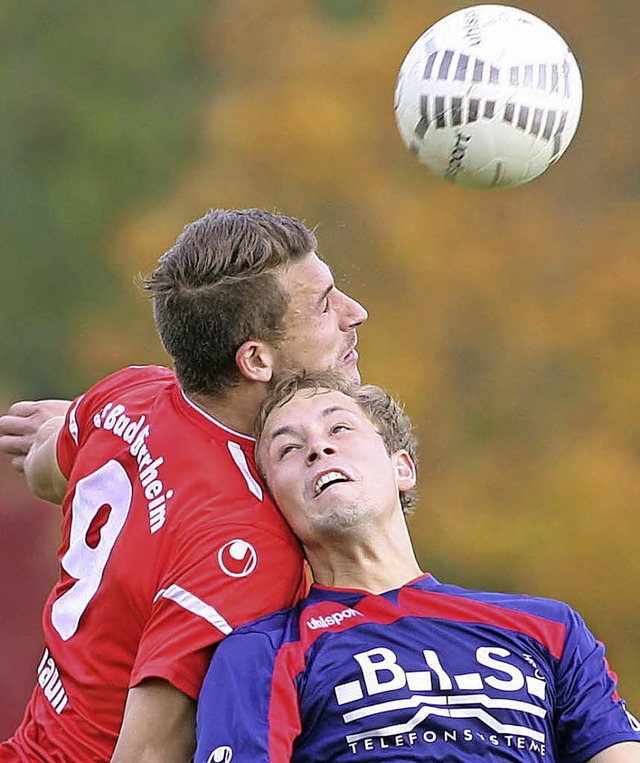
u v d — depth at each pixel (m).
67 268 70.62
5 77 75.06
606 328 62.69
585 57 69.00
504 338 61.88
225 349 14.80
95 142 72.81
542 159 15.76
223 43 69.56
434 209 63.28
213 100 69.81
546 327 62.47
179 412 14.97
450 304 62.16
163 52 74.25
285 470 14.16
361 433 14.36
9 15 76.12
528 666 13.66
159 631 13.57
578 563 57.06
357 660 13.38
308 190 63.69
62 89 74.62
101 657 14.24
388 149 64.06
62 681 14.55
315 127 63.56
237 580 13.62
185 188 67.94
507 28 15.65
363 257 62.44
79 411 16.11
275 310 14.90
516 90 15.43
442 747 13.04
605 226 65.38
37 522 44.78
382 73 64.75
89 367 67.19
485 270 62.47
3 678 43.09
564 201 66.19
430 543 57.88
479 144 15.55
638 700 54.81
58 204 72.06
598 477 58.84
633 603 56.72
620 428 61.00
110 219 71.44
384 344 61.03
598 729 13.68
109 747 14.18
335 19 68.00
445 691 13.26
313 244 15.33
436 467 59.44
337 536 13.97
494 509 58.62
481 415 60.69
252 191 64.38
